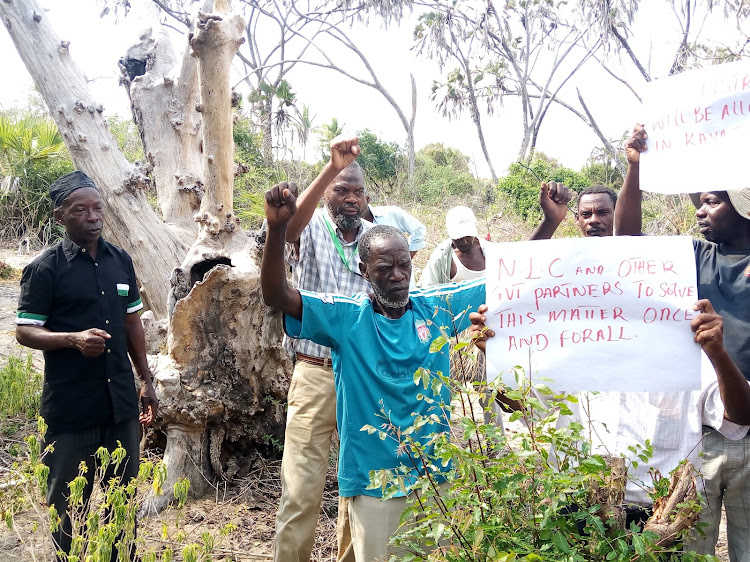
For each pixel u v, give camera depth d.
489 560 2.03
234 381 4.82
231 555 4.02
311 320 2.73
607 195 3.61
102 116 6.36
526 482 2.20
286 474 3.59
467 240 4.99
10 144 13.03
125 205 6.15
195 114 6.98
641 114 2.82
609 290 2.39
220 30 4.66
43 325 3.28
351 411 2.73
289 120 18.75
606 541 2.10
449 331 2.89
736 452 2.62
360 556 2.71
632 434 2.69
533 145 30.41
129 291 3.56
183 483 2.78
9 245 12.55
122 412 3.38
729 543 2.78
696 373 2.34
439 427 2.74
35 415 5.54
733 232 2.73
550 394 2.32
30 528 4.10
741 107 2.62
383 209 5.06
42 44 6.24
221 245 4.90
